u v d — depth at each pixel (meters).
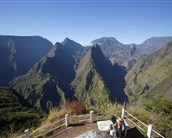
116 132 14.70
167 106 24.20
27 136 14.48
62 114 20.52
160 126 18.48
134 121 18.91
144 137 15.80
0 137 18.30
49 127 18.08
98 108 22.52
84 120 18.70
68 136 16.06
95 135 14.47
